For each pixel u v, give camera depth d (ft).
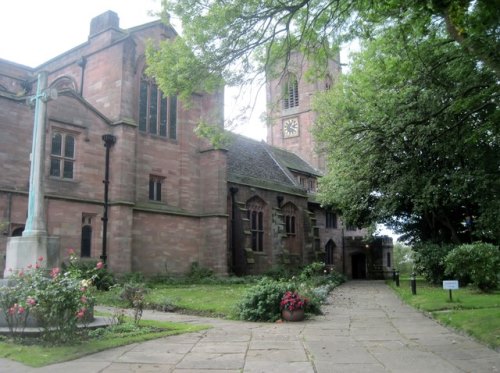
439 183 72.18
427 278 83.51
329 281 90.38
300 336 32.32
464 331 33.04
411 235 99.35
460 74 43.65
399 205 86.63
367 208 94.27
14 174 66.80
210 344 28.94
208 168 95.55
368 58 59.62
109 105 82.17
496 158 63.00
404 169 75.82
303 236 127.44
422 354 26.13
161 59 41.01
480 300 50.37
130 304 50.75
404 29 36.11
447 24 32.35
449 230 90.58
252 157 128.88
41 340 27.66
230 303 50.90
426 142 58.95
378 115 65.67
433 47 45.06
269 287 42.83
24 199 67.31
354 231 161.58
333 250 150.51
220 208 93.40
